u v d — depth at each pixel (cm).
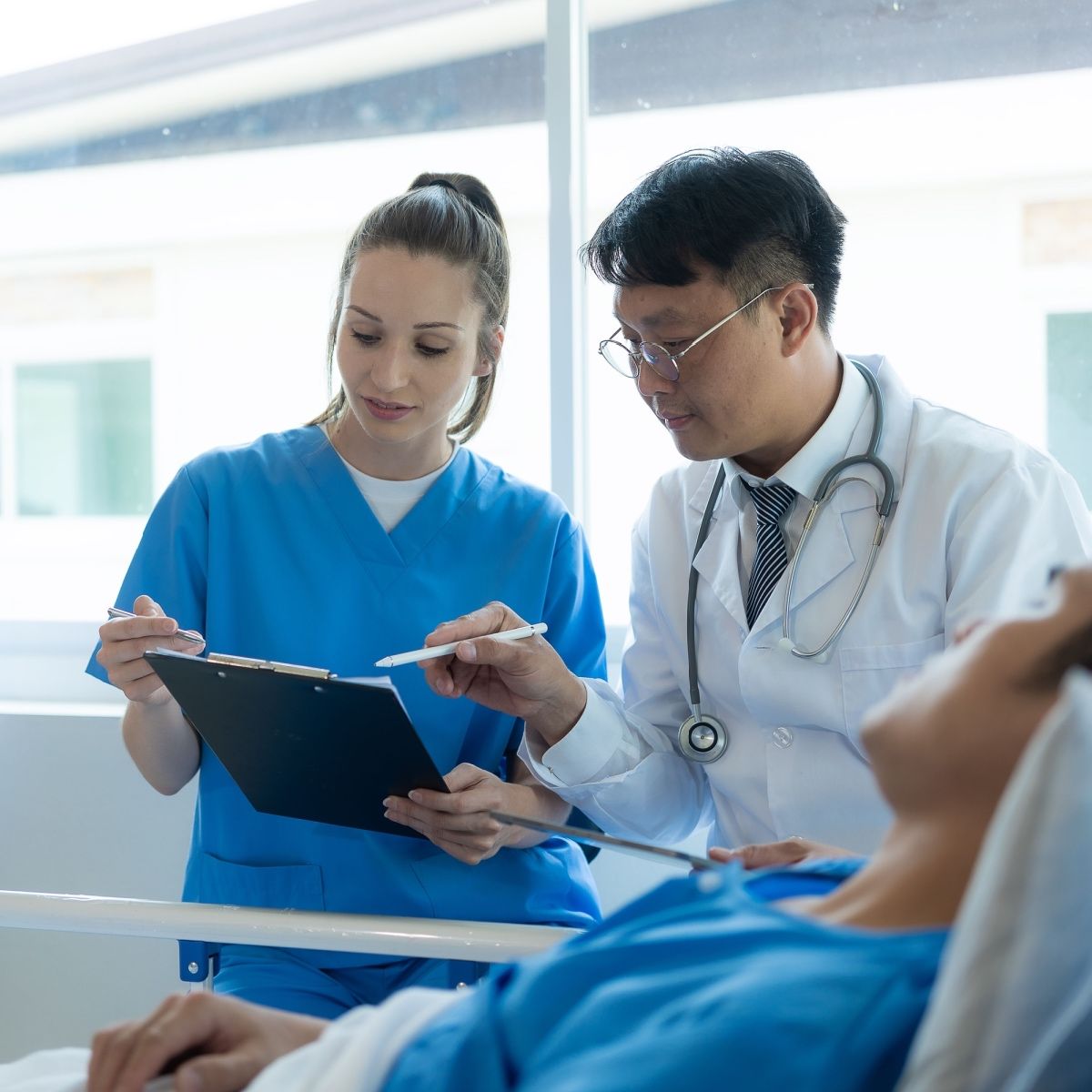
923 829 63
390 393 126
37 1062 81
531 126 181
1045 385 163
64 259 201
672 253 110
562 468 173
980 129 164
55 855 172
